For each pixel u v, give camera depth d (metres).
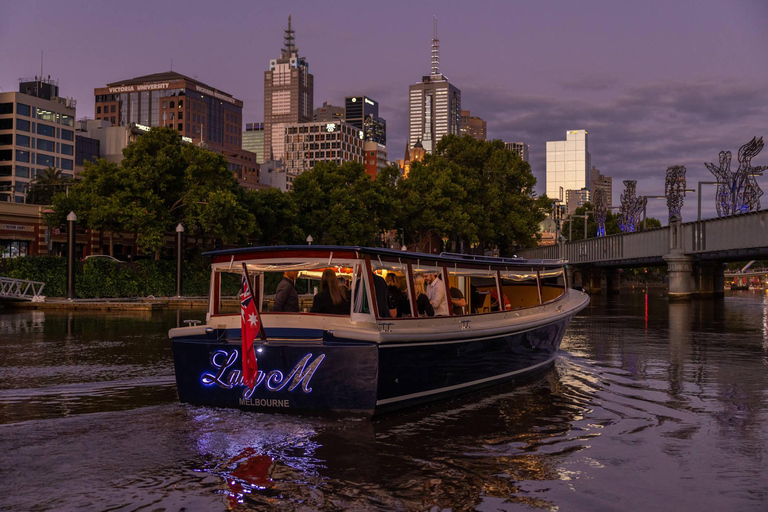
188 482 7.50
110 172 53.94
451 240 87.81
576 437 9.53
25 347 20.14
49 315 35.19
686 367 16.50
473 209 83.62
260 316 10.42
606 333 26.23
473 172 88.19
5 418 10.30
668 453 8.78
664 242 59.28
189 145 56.38
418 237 87.31
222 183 56.75
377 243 87.00
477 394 12.71
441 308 12.22
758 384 13.98
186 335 10.77
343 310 10.55
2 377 14.30
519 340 13.96
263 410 10.27
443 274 12.32
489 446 9.02
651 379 14.62
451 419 10.52
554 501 7.05
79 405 11.24
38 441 9.03
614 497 7.18
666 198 60.22
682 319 34.97
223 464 8.12
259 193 64.69
